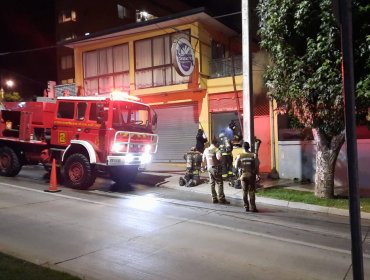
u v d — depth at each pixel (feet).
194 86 56.59
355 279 10.12
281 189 40.47
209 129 56.54
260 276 17.71
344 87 10.18
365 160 42.45
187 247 21.48
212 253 20.65
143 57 62.44
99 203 32.22
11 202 31.37
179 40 50.24
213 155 34.30
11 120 45.11
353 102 10.05
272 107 48.55
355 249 10.10
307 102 33.99
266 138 50.39
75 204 31.48
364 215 31.07
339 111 32.53
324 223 28.37
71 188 38.88
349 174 10.09
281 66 34.76
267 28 35.29
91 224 25.50
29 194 34.94
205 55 57.77
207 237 23.56
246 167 31.45
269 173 49.37
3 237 22.22
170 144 60.18
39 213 28.04
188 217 28.58
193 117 58.13
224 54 64.85
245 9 39.01
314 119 34.60
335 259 20.25
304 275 17.98
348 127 10.07
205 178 46.14
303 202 34.17
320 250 21.71
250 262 19.48
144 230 24.52
